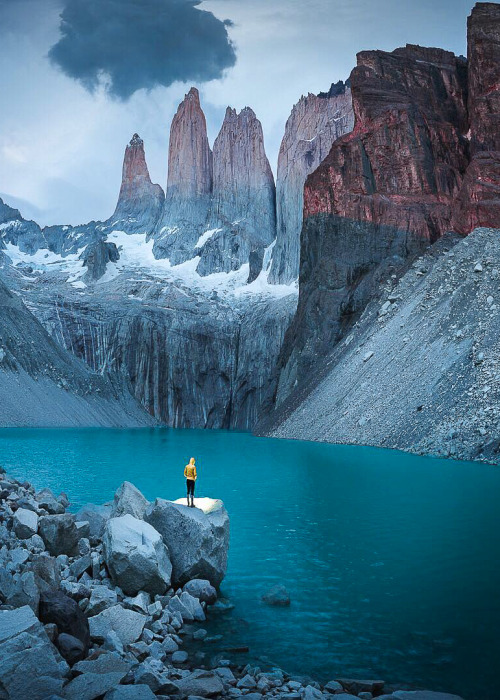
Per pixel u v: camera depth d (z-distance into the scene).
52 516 14.76
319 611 13.02
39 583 11.19
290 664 10.55
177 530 14.91
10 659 7.98
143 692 8.35
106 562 13.91
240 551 17.86
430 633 11.75
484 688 9.58
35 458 45.59
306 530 20.55
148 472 37.31
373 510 23.91
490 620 12.38
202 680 9.46
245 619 12.71
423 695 8.95
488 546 18.02
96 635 10.77
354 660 10.66
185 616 12.73
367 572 15.68
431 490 28.19
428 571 15.67
